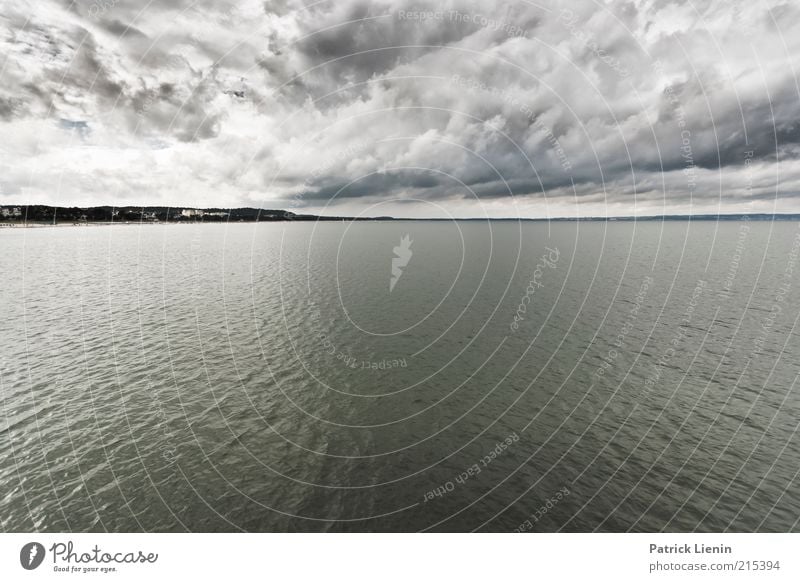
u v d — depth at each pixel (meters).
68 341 41.06
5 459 24.36
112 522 20.09
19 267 77.62
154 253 97.50
